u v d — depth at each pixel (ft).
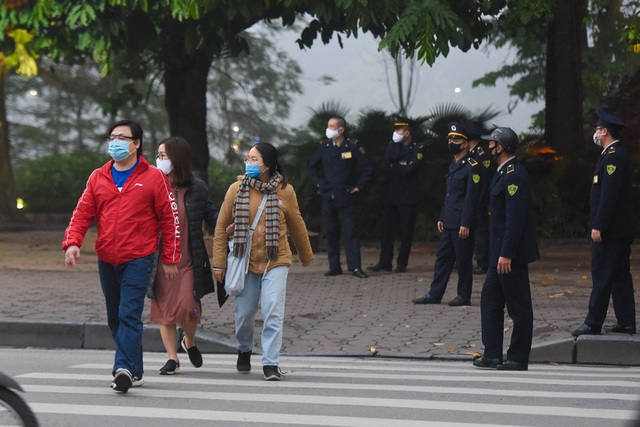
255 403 52.75
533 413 50.31
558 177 152.76
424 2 112.16
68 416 49.39
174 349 62.59
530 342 65.26
